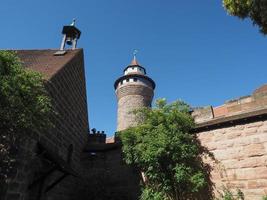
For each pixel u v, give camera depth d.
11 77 6.70
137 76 35.66
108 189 13.60
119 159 14.09
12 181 7.95
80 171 14.34
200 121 11.99
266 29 7.83
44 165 10.13
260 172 9.58
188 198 10.59
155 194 10.96
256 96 11.31
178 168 10.53
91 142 15.97
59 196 11.70
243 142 10.27
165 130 11.21
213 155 10.78
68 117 12.95
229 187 10.04
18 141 8.22
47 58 15.20
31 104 7.17
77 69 14.90
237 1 7.92
